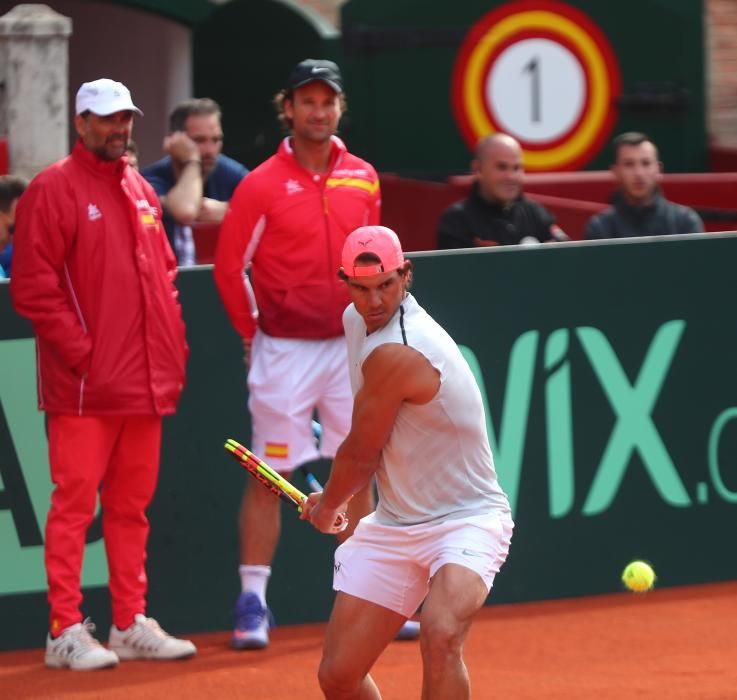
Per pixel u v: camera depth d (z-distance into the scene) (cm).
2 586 2348
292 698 2109
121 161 2167
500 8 4975
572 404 2548
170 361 2219
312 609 2491
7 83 3475
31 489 2339
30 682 2181
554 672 2233
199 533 2422
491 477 1761
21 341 2308
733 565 2652
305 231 2267
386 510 1761
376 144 4988
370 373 1669
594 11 5022
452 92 4994
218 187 3092
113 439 2214
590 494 2572
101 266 2147
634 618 2486
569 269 2523
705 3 5119
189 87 5025
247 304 2311
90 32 5309
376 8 4925
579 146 5091
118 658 2289
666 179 4462
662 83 5097
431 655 1666
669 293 2575
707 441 2622
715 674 2209
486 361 2498
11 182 2536
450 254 2470
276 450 2320
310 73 2228
